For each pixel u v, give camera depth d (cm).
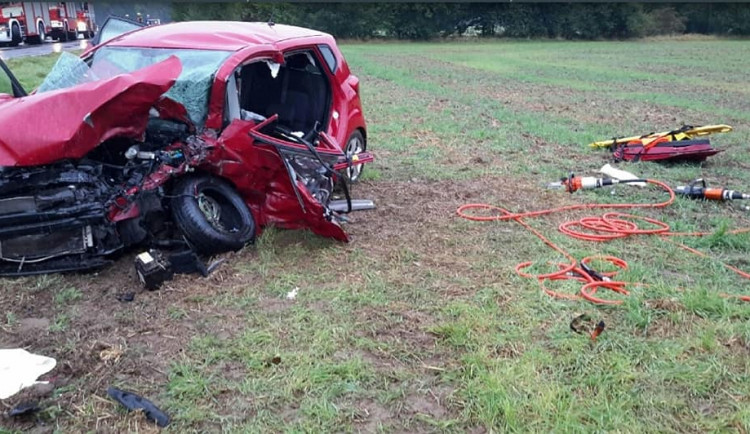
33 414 350
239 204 567
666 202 705
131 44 646
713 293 482
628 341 421
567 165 892
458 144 1022
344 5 4516
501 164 893
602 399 365
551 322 448
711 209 702
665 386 379
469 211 682
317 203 564
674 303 465
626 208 696
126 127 504
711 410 360
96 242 509
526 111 1418
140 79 482
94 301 477
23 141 470
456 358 407
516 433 339
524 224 642
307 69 738
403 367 397
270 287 497
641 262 555
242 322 449
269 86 733
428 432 345
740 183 814
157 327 442
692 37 5069
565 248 584
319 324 443
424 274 524
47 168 491
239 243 550
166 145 535
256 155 561
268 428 345
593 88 1928
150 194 518
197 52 612
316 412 356
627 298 474
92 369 393
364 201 689
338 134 737
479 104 1505
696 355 409
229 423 349
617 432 338
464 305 466
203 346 416
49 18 2845
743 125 1276
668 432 341
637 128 1209
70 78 577
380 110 1375
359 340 423
